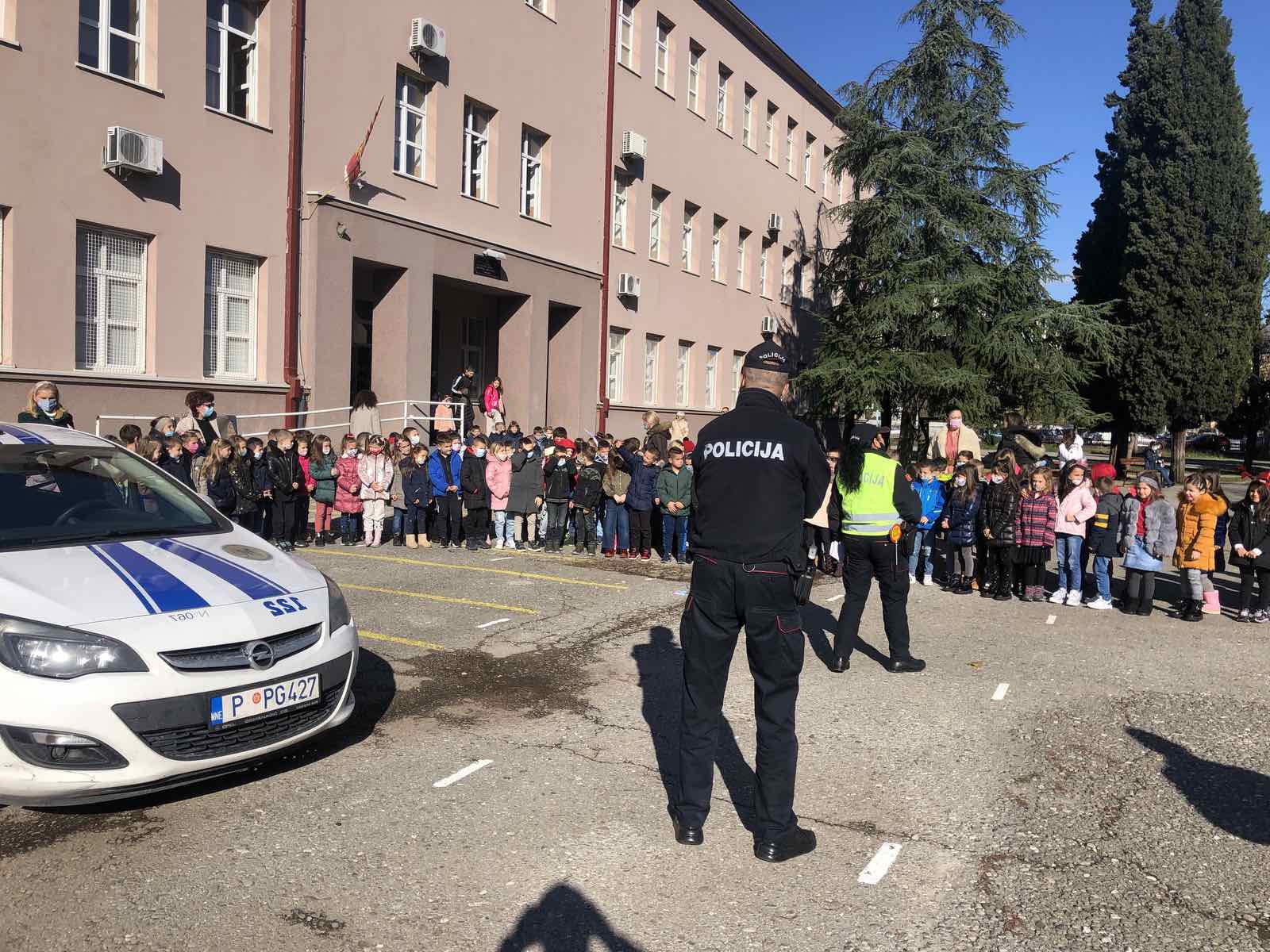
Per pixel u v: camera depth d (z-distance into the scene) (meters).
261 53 13.45
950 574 10.57
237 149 13.07
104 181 11.45
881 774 4.71
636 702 5.80
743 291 29.14
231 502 10.30
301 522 11.60
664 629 7.79
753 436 3.82
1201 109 29.95
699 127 25.80
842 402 24.94
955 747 5.11
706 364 27.27
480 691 5.97
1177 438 31.77
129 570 4.23
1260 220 30.25
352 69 14.80
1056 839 3.97
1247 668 7.06
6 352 10.65
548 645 7.17
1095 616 9.07
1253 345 33.34
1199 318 30.02
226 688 3.94
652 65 23.33
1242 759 5.00
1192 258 29.80
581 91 20.38
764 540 3.74
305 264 14.20
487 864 3.64
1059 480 10.09
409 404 15.92
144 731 3.73
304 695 4.24
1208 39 30.03
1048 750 5.09
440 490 12.03
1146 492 9.25
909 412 25.20
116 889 3.39
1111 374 30.78
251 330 13.66
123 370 11.92
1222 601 10.28
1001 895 3.49
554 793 4.35
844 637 6.68
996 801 4.38
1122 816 4.24
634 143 22.08
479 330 20.36
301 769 4.57
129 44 11.84
